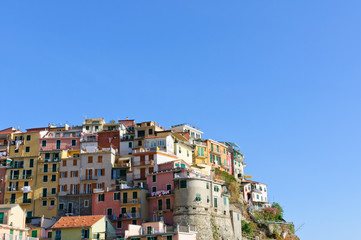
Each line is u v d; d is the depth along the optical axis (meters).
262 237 120.19
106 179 115.06
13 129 140.25
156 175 106.44
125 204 102.75
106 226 96.00
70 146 129.88
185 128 147.25
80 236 91.31
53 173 118.62
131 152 128.88
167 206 100.19
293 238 128.25
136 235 88.50
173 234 85.94
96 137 133.12
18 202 117.00
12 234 80.75
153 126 130.50
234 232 105.06
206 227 95.81
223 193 106.62
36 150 127.38
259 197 146.38
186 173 102.12
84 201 112.38
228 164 145.88
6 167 121.38
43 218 100.69
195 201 97.00
